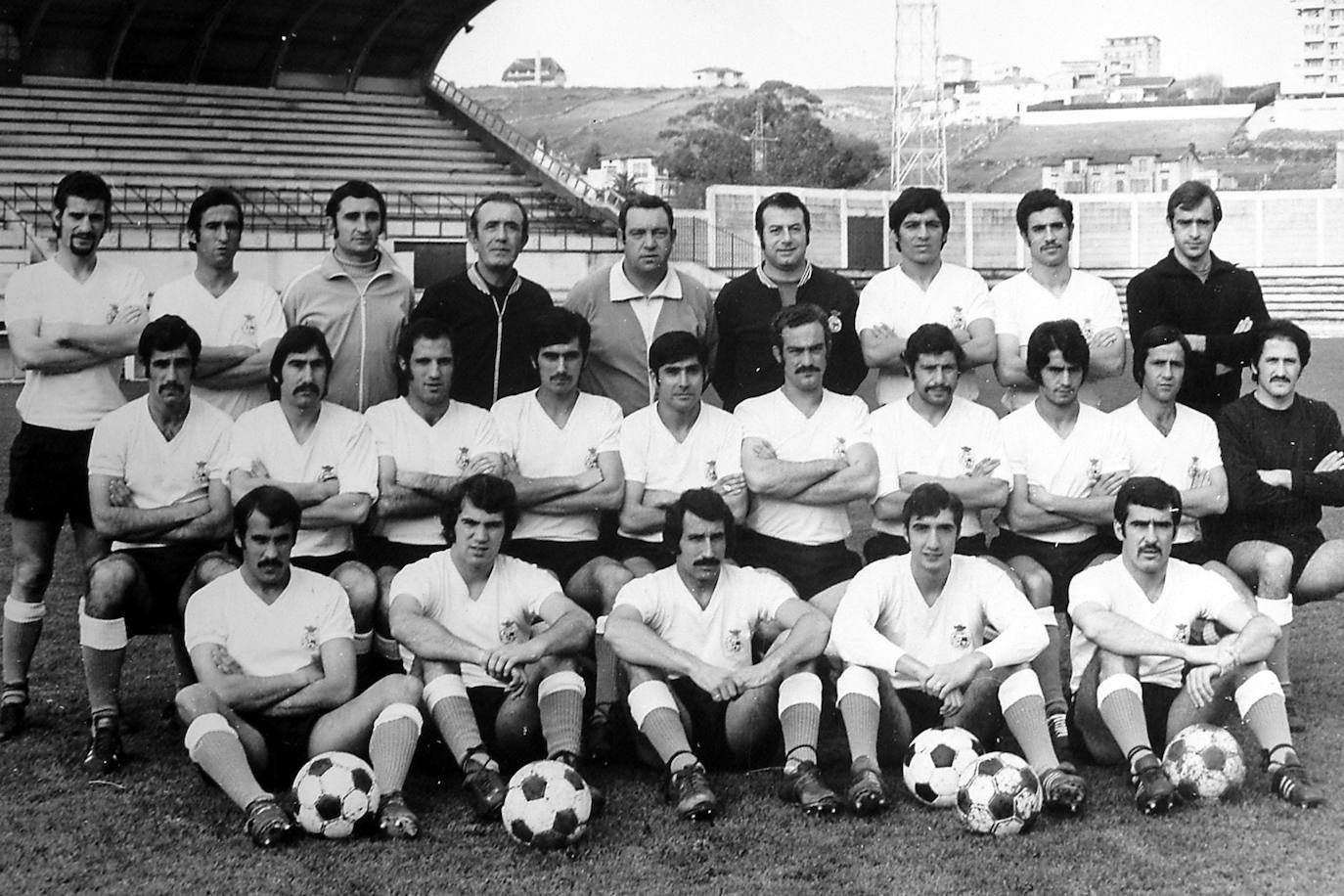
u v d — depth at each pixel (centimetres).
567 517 529
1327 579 526
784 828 414
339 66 2908
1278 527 534
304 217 2536
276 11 2706
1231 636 452
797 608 468
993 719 461
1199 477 533
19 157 2470
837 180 3825
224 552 508
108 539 507
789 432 529
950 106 3953
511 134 3020
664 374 513
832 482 520
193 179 2581
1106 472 527
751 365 590
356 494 505
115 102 2612
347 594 476
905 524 467
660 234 568
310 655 450
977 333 584
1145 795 421
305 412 504
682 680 464
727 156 3806
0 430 1354
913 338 517
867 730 442
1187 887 366
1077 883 369
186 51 2706
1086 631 459
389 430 520
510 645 465
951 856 390
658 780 463
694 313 589
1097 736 466
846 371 608
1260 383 541
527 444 528
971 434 528
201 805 433
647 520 523
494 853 395
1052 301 592
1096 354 590
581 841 401
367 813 407
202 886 371
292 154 2731
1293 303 2981
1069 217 587
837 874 377
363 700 436
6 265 2027
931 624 468
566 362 517
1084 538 534
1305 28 3538
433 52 2992
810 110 3947
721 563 464
